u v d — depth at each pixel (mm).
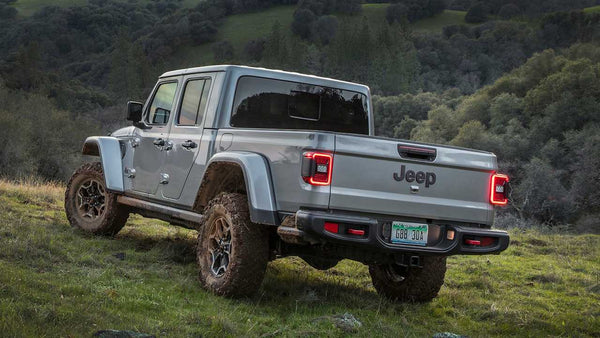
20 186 11023
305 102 5703
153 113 6266
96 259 5426
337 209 4113
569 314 5355
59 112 49375
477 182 4746
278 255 4953
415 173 4414
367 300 5117
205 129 5258
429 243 4551
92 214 6953
